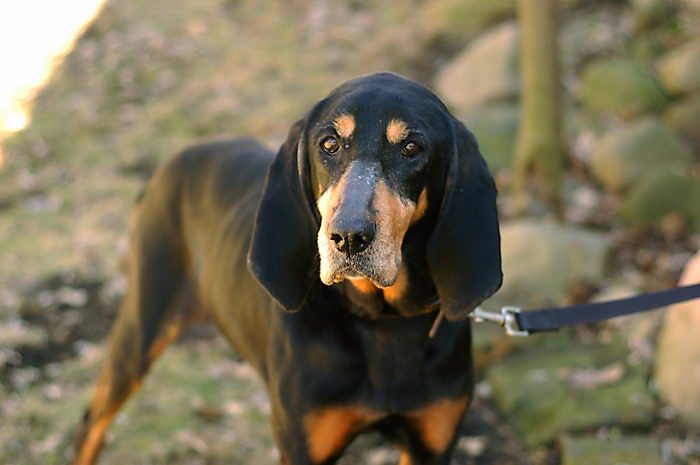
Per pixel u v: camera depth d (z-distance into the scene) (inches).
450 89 344.5
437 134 111.2
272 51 394.3
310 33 407.2
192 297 159.9
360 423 127.0
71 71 393.1
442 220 113.8
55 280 251.0
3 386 203.0
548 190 263.3
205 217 154.3
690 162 285.7
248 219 143.9
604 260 245.0
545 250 235.9
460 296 114.8
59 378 207.6
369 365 123.3
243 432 189.6
